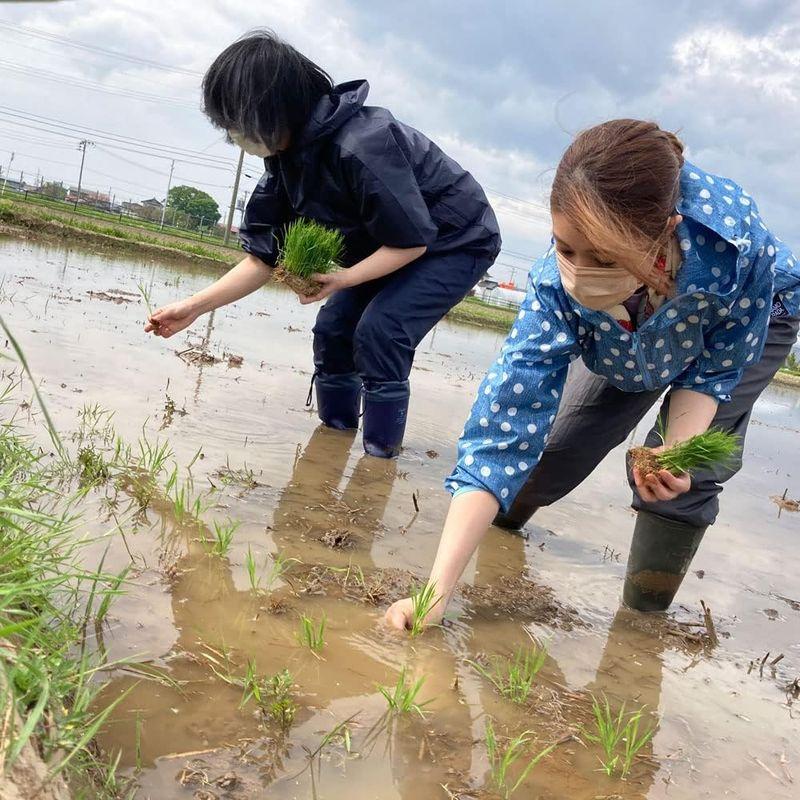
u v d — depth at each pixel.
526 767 1.82
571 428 3.20
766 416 12.73
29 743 1.27
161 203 103.06
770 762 2.06
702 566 3.73
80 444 3.34
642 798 1.79
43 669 1.41
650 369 2.49
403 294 4.23
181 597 2.27
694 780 1.91
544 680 2.29
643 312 2.31
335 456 4.26
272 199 3.98
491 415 2.52
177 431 3.95
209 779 1.54
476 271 4.37
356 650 2.20
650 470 2.32
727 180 2.24
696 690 2.42
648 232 1.88
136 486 3.03
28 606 1.73
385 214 3.84
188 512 2.92
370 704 1.94
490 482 2.49
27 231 19.78
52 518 1.85
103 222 33.16
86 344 5.64
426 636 2.38
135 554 2.47
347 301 4.61
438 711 1.98
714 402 2.58
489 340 18.03
